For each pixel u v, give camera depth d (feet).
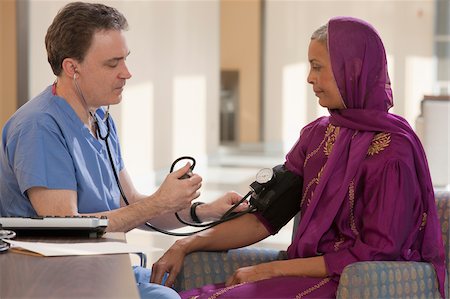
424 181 7.48
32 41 21.83
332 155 7.63
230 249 8.18
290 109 50.44
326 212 7.54
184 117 35.55
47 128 7.43
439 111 23.04
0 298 4.68
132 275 5.32
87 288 4.94
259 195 8.25
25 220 6.61
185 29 35.47
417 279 7.16
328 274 7.29
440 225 7.89
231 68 51.98
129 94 28.14
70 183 7.43
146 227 8.63
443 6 48.39
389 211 7.20
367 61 7.50
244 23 51.75
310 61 7.77
